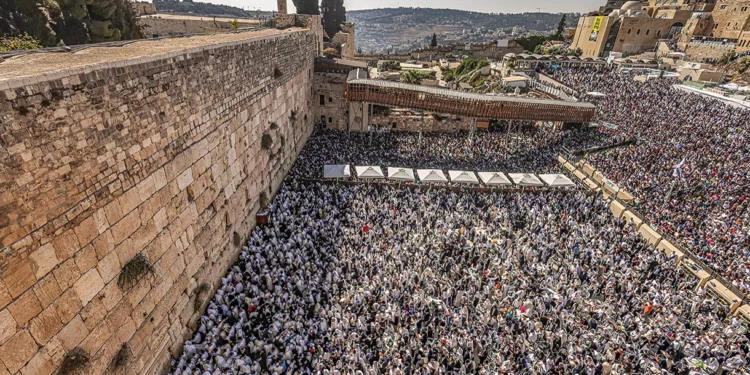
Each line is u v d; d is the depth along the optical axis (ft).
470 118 148.87
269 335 54.34
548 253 77.10
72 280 35.83
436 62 303.89
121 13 108.99
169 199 50.37
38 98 31.07
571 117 140.67
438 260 73.97
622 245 79.82
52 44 87.45
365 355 52.31
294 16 142.10
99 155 37.88
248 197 78.33
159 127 47.16
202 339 56.44
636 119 150.30
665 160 112.37
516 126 152.25
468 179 102.42
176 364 52.60
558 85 207.51
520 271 72.13
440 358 52.37
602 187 105.60
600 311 62.13
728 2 277.85
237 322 57.06
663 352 56.44
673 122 141.59
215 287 64.69
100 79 37.14
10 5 84.99
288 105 105.81
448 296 64.54
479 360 53.98
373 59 329.11
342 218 85.66
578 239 80.48
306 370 49.70
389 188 99.30
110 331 40.86
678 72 229.25
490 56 348.38
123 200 41.68
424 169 110.32
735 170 102.99
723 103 155.12
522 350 53.93
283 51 98.68
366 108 145.48
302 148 125.49
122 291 42.32
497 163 121.49
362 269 68.95
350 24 299.79
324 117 147.95
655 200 95.30
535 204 95.25
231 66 67.15
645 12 326.85
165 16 166.09
